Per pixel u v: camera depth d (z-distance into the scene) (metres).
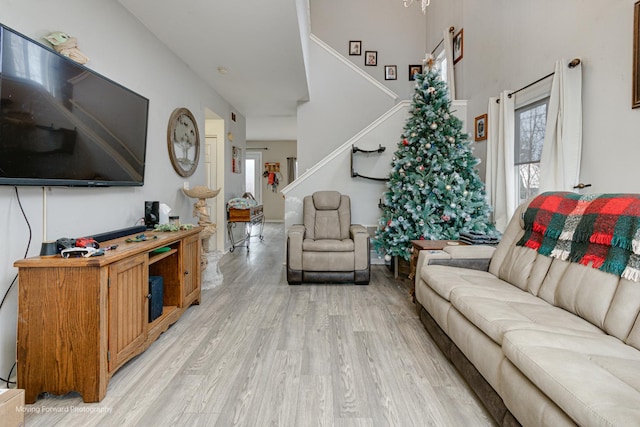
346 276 3.64
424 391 1.70
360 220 4.48
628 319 1.36
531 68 3.08
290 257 3.64
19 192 1.73
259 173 10.77
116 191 2.53
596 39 2.32
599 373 1.05
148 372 1.88
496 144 3.54
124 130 2.45
